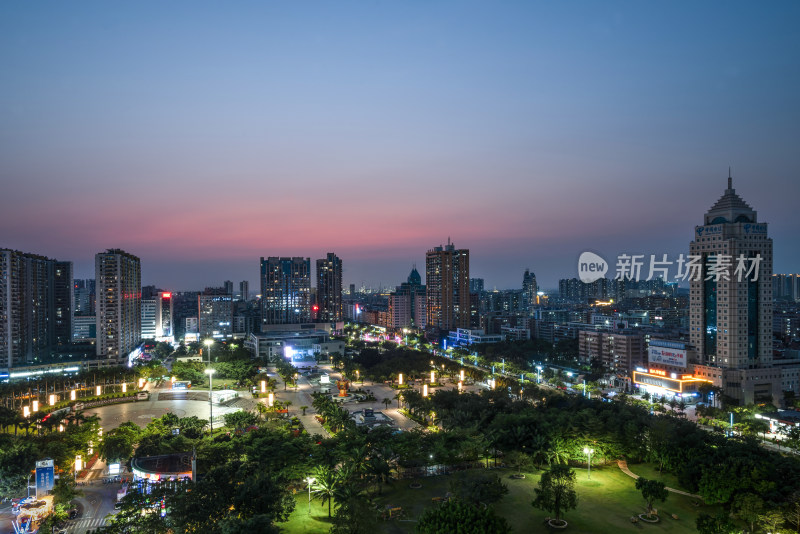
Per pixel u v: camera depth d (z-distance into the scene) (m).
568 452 166.75
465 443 166.25
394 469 166.12
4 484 141.88
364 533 116.56
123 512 122.62
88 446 181.00
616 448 168.38
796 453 188.50
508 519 132.38
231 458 156.50
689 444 162.88
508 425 181.50
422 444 171.50
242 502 119.00
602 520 131.62
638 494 147.88
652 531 126.12
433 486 155.62
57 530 129.62
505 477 161.38
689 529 127.19
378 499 145.12
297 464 148.38
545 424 177.00
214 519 115.00
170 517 116.75
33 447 156.50
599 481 157.75
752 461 140.75
